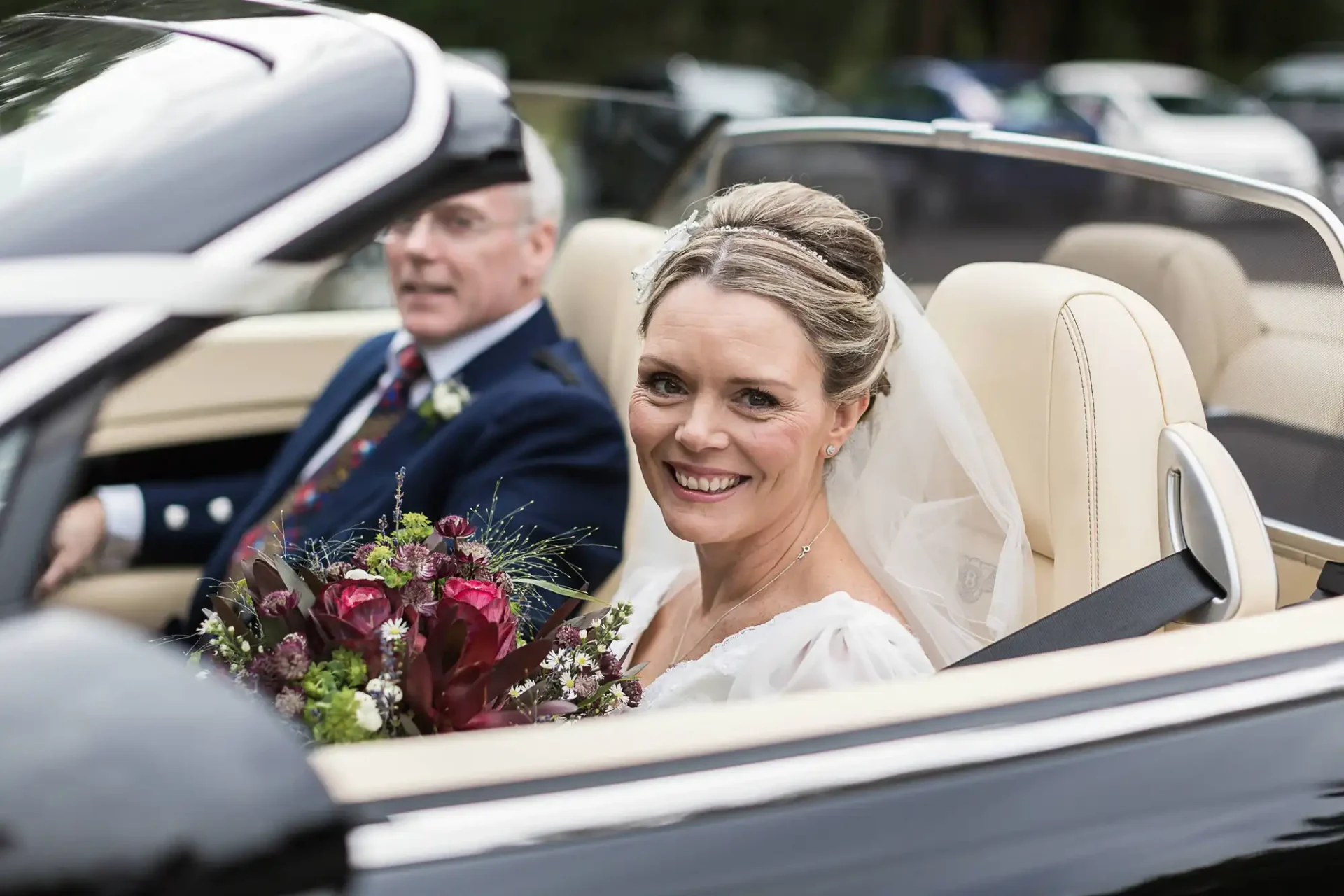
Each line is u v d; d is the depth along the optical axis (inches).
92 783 28.4
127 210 41.8
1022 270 74.4
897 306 70.1
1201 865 42.0
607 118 109.2
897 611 69.1
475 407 96.8
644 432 65.3
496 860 35.6
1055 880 39.9
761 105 442.0
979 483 68.6
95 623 31.2
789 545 68.6
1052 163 82.8
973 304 74.6
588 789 37.5
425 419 100.0
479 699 48.1
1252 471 70.4
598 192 113.9
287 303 42.4
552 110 108.4
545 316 103.2
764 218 65.1
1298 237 67.8
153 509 102.7
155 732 29.3
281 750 30.3
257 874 29.1
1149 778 42.9
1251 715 45.8
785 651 63.2
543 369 100.1
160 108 46.0
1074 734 43.2
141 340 39.3
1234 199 71.0
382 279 104.0
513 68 769.6
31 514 37.6
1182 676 46.6
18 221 41.4
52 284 39.6
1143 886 40.9
